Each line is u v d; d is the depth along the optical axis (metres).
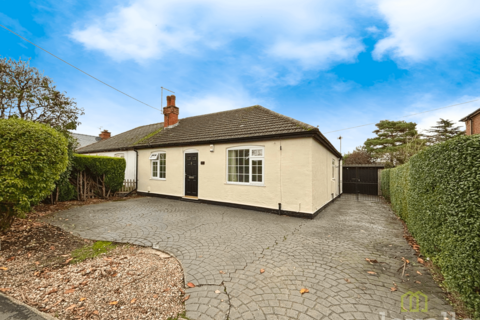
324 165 8.96
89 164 9.52
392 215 7.55
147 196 11.56
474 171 2.13
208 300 2.42
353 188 15.78
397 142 25.59
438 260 3.07
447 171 2.69
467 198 2.19
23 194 4.19
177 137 10.95
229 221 6.23
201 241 4.48
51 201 8.29
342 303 2.39
